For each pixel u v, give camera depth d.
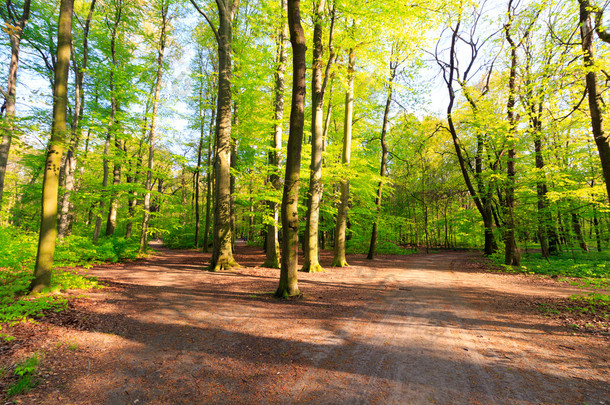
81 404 2.82
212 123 21.14
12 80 10.20
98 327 4.89
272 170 13.05
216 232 12.46
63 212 13.59
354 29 11.09
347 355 4.12
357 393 3.11
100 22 16.77
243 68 13.20
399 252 24.81
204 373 3.53
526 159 14.77
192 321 5.50
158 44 17.91
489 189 15.05
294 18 7.09
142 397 2.98
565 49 9.71
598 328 5.11
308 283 9.60
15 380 3.12
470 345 4.50
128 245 15.89
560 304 6.77
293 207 7.46
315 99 11.86
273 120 13.19
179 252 22.27
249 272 11.73
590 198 11.57
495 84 14.68
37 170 17.67
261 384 3.29
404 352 4.23
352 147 19.14
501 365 3.81
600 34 7.26
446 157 23.81
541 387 3.24
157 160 26.27
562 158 14.26
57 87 6.29
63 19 6.29
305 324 5.45
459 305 6.99
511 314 6.18
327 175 13.10
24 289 6.24
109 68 14.31
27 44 14.97
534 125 12.57
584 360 3.92
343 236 14.91
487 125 13.22
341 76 11.60
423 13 10.96
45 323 4.79
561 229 17.34
